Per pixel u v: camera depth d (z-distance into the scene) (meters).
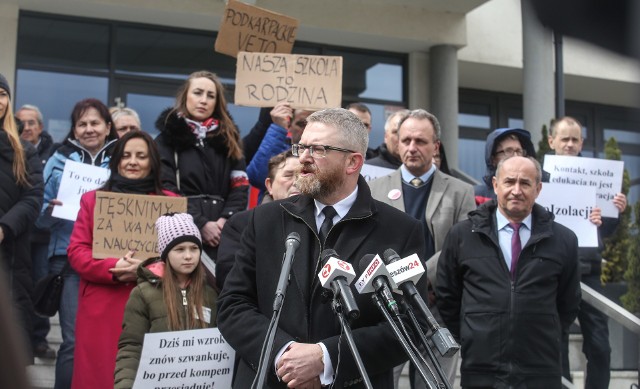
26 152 5.10
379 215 3.12
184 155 5.20
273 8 10.57
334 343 2.84
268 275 3.04
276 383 2.89
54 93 10.12
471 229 4.44
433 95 11.52
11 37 9.83
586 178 5.93
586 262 5.97
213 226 5.00
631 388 5.67
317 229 3.09
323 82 5.40
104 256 4.56
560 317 4.56
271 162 4.84
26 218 4.88
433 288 4.73
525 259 4.34
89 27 10.33
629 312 5.82
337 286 2.52
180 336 3.73
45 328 5.93
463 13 11.54
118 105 9.18
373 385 2.97
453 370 4.77
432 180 4.96
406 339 2.52
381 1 11.05
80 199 5.08
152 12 10.21
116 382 3.80
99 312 4.50
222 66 10.89
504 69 12.40
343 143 3.10
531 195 4.39
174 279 4.09
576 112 13.65
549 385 4.23
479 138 13.38
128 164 4.87
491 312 4.25
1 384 0.58
